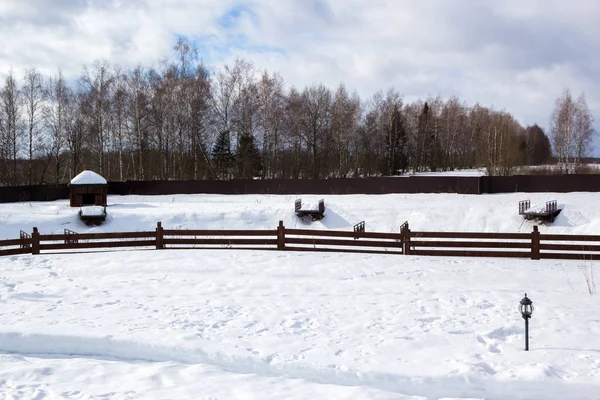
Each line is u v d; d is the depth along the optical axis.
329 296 12.40
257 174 64.25
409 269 15.62
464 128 96.69
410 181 43.06
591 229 31.11
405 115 91.94
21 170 61.94
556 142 61.50
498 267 15.91
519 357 8.18
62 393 6.89
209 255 17.69
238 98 60.38
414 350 8.56
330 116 68.38
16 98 55.97
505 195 39.34
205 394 6.89
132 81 57.97
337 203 38.06
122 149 59.91
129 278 14.52
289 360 8.07
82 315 10.48
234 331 9.51
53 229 33.09
